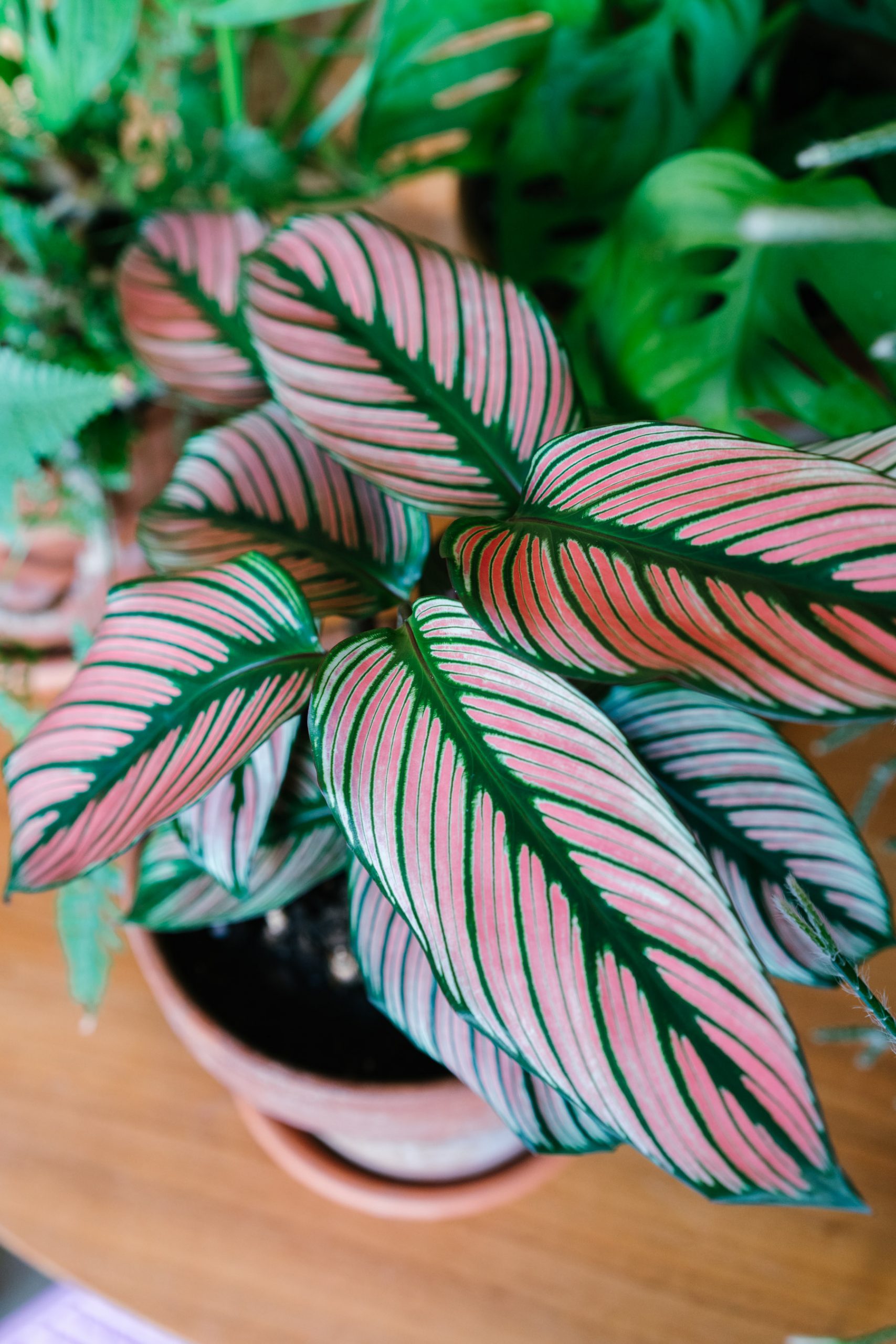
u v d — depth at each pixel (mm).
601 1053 385
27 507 717
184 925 506
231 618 465
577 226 759
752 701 374
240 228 584
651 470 410
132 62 688
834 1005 650
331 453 488
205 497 527
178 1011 533
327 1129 547
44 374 583
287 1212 640
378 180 729
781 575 381
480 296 500
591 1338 607
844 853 495
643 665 385
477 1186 599
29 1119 657
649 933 390
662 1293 613
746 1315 604
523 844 404
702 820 506
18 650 761
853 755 703
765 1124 376
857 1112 630
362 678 438
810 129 712
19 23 622
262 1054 516
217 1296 624
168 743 450
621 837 400
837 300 576
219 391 572
